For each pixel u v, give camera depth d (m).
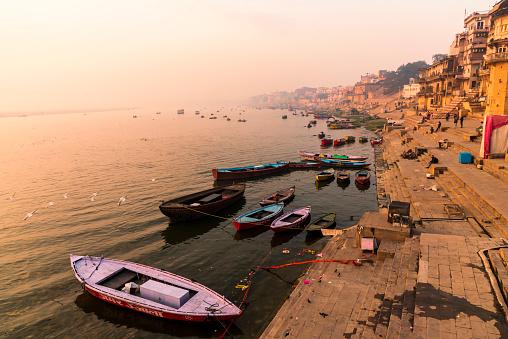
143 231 30.92
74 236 30.17
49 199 41.97
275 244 27.45
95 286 20.02
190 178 51.12
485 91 64.81
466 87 77.19
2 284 22.83
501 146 31.39
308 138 98.69
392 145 64.88
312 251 25.47
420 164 40.78
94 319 19.11
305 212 32.12
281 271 22.97
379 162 56.53
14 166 64.88
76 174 55.75
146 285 19.02
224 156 70.31
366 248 20.28
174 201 34.41
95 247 27.95
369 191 41.91
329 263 19.86
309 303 16.02
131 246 28.03
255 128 136.38
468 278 13.23
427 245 16.33
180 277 20.47
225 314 17.12
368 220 21.38
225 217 34.47
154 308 18.02
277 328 14.57
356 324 14.04
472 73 75.12
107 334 17.95
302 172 54.69
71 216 35.16
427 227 21.52
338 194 41.25
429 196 27.97
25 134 139.50
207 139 100.81
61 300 20.92
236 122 176.38
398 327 11.33
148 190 44.53
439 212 23.98
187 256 26.03
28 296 21.41
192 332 17.80
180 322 18.11
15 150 89.25
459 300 11.87
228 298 20.20
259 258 25.16
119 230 31.25
